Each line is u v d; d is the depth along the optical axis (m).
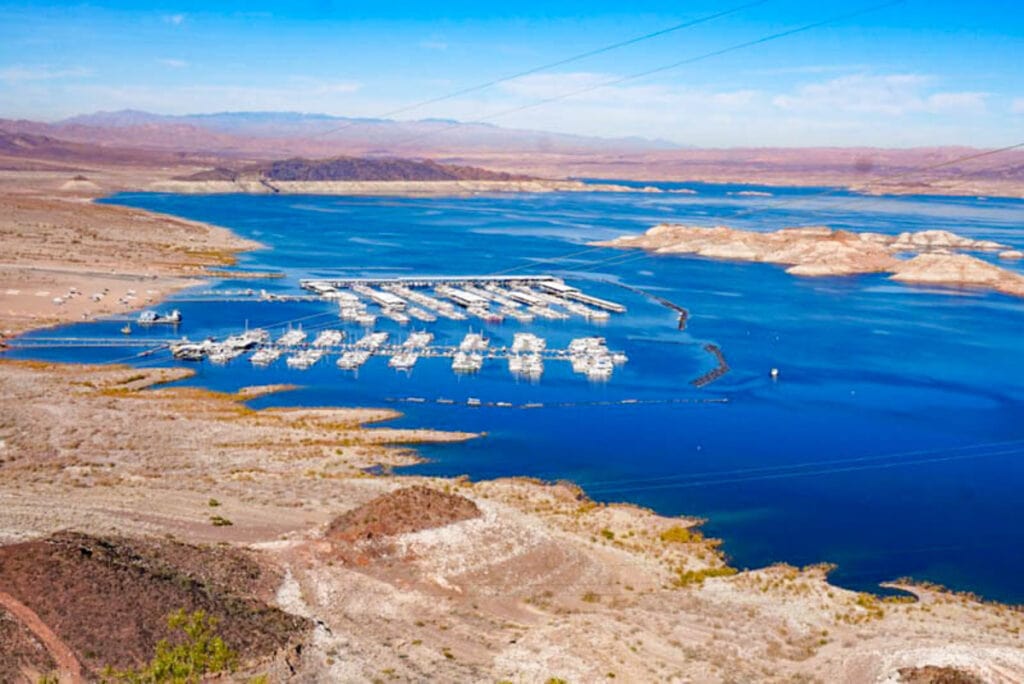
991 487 115.62
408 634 68.25
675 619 73.31
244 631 64.31
